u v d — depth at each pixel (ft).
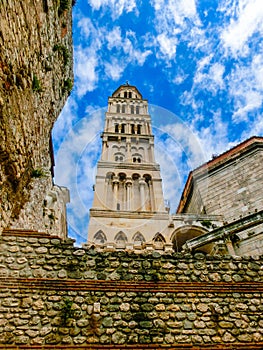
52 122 38.14
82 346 17.53
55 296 19.48
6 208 21.97
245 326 19.97
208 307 20.63
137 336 18.47
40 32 25.71
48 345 17.30
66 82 42.27
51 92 33.86
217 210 70.85
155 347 18.13
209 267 23.20
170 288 21.24
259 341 19.29
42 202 37.63
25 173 25.75
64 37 39.24
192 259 23.58
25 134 23.11
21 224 26.68
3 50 17.12
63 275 20.63
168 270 22.44
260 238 53.57
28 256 21.20
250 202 65.16
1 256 20.66
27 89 22.76
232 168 74.43
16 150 21.30
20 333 17.49
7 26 17.47
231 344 18.89
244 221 54.13
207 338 19.01
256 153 71.36
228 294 21.59
